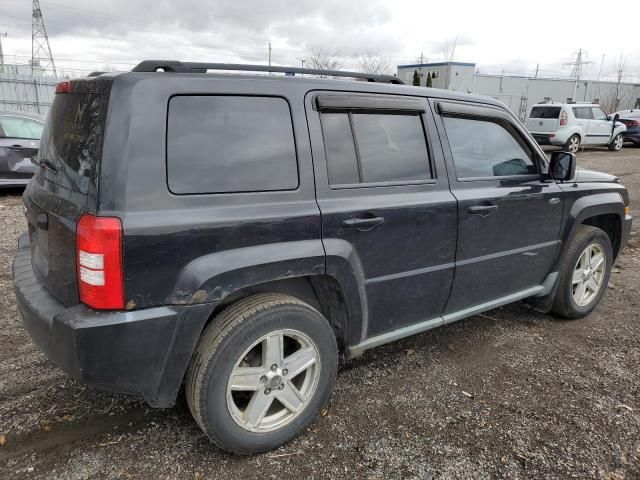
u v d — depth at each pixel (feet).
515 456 8.33
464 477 7.84
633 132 66.44
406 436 8.79
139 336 6.91
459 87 108.78
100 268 6.66
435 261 10.09
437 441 8.67
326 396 8.79
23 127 27.14
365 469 7.97
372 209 8.88
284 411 8.49
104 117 6.85
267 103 8.03
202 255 7.24
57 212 7.40
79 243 6.75
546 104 58.13
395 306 9.78
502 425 9.15
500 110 11.59
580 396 10.14
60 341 6.93
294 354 8.26
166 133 7.10
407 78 118.42
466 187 10.54
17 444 8.26
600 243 13.92
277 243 7.87
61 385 9.96
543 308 13.64
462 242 10.46
